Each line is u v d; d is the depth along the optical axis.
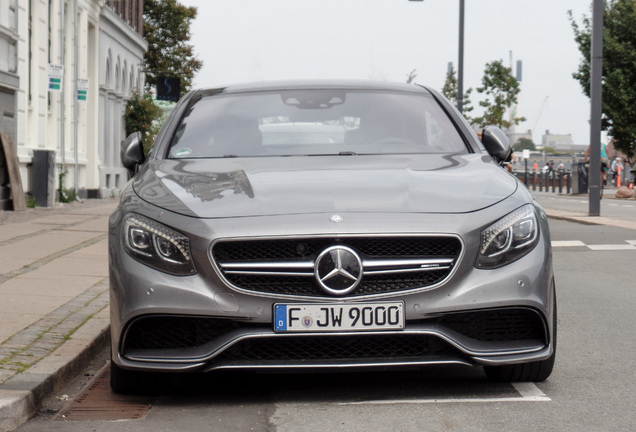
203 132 5.99
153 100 36.91
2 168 18.25
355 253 4.46
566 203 26.88
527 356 4.62
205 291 4.48
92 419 4.52
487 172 5.20
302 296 4.46
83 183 28.17
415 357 4.54
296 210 4.57
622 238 13.91
